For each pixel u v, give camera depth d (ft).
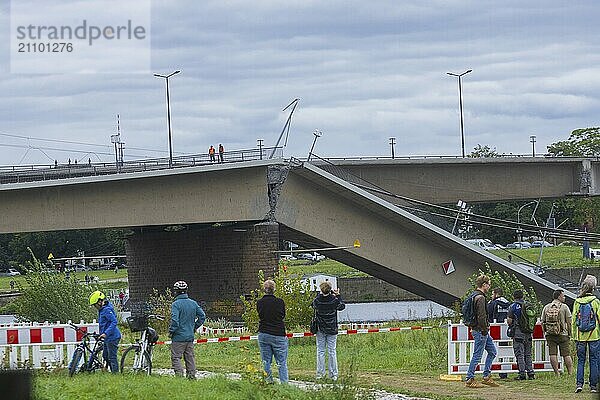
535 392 75.72
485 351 85.97
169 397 58.03
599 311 75.31
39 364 81.56
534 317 84.02
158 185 176.24
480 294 79.92
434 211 225.56
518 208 442.50
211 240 192.65
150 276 206.39
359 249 188.34
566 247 414.82
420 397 71.15
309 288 138.72
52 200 169.99
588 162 235.81
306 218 185.88
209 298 192.85
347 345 122.11
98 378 65.72
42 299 149.28
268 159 180.86
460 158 223.92
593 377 75.72
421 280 191.01
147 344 73.87
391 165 219.20
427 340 120.16
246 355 111.86
